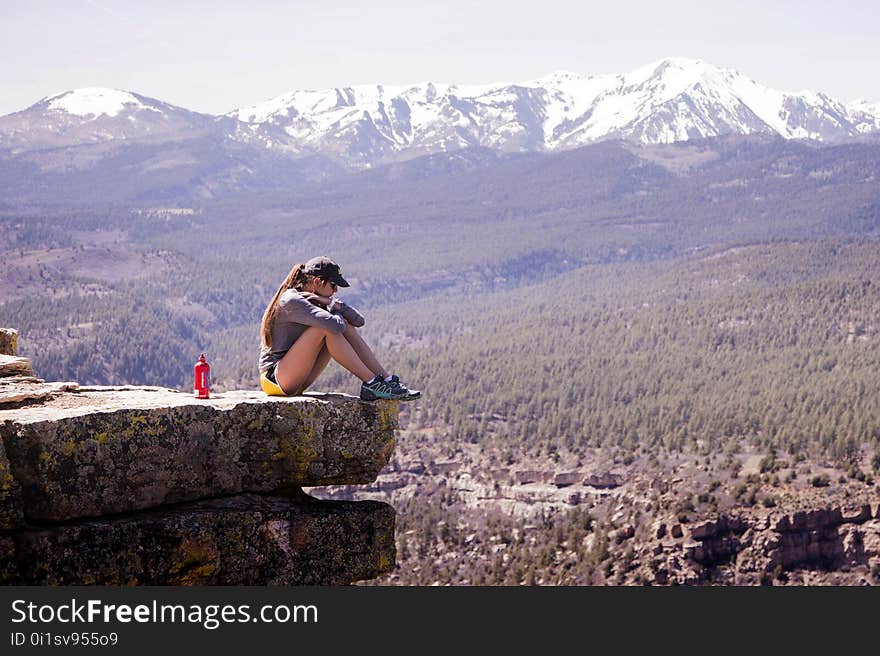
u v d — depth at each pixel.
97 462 10.50
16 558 9.95
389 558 12.25
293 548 11.57
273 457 11.82
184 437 11.16
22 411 10.61
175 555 10.74
